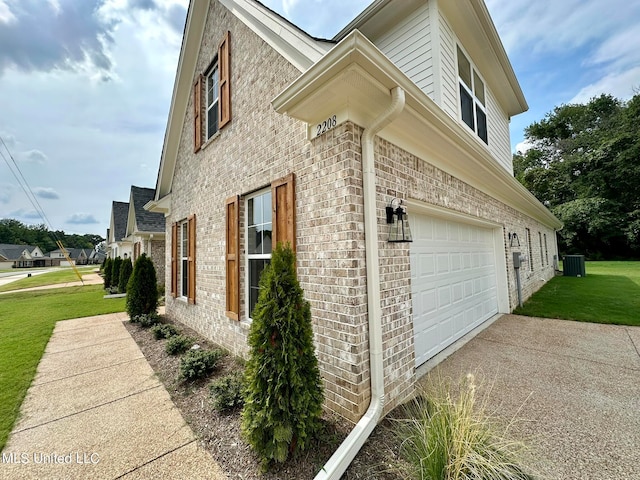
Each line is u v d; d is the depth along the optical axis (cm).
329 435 255
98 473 230
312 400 243
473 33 614
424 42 524
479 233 654
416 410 298
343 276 284
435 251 466
